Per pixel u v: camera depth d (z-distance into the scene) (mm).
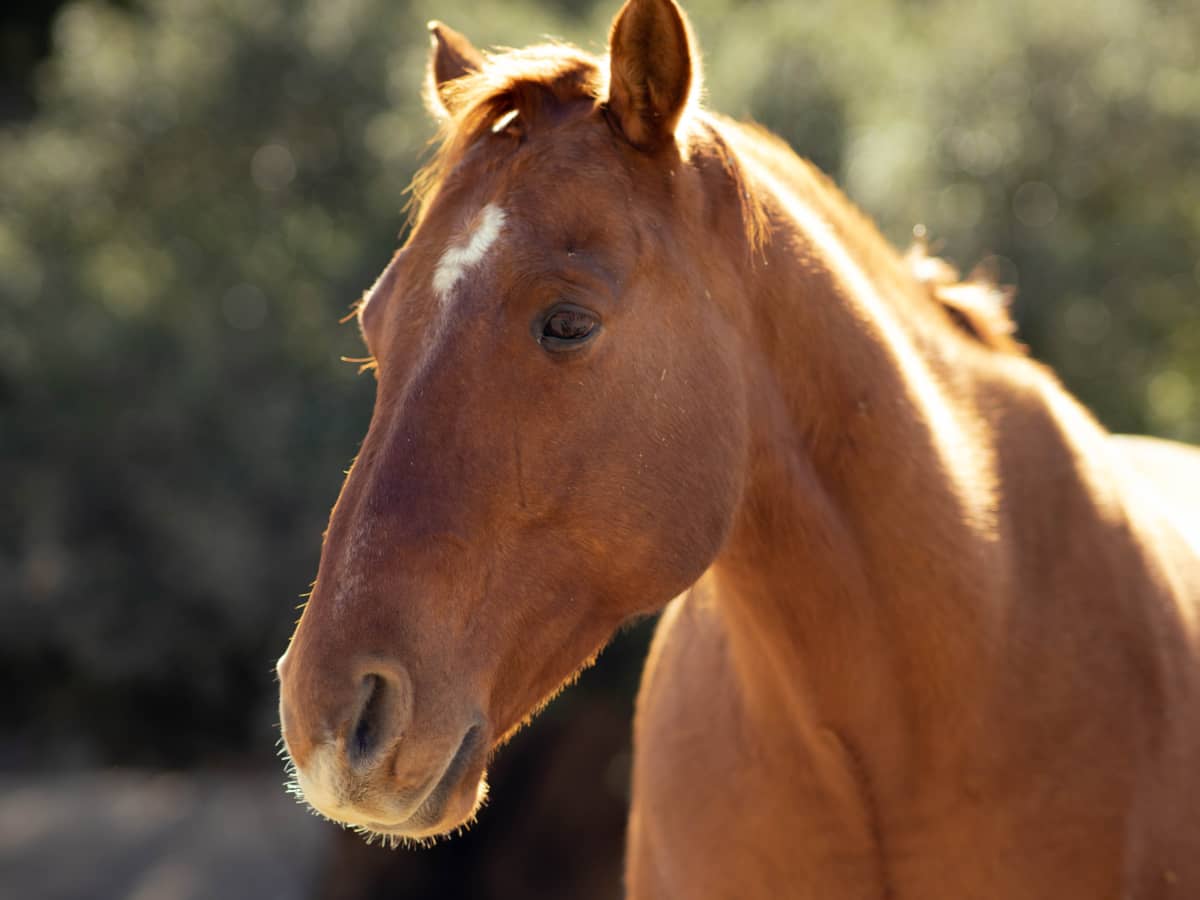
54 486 14289
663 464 3053
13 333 14375
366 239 13992
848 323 3420
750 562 3445
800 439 3396
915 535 3381
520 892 15000
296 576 13453
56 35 17844
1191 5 13320
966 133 12711
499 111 3229
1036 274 12367
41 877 15148
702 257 3182
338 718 2715
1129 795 3516
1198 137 12578
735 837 3674
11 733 17547
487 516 2885
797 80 12492
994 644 3441
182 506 13680
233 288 14617
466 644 2889
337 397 13688
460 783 2881
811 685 3457
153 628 14391
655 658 4414
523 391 2902
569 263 2928
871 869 3539
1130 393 12625
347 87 14461
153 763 16938
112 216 15656
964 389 3725
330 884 15086
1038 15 12820
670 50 3064
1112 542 3711
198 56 14898
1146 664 3635
